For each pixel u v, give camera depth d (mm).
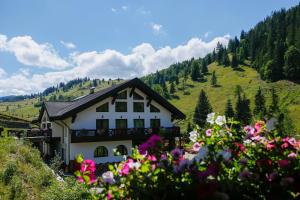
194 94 173250
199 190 3113
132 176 3754
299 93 127938
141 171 3789
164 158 3883
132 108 31922
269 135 4484
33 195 14797
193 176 3545
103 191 3969
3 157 18953
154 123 33188
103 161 29469
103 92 31094
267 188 3697
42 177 16938
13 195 14016
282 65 151375
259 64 178750
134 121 32000
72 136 27688
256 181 3682
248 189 3676
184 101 165125
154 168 3795
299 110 110625
